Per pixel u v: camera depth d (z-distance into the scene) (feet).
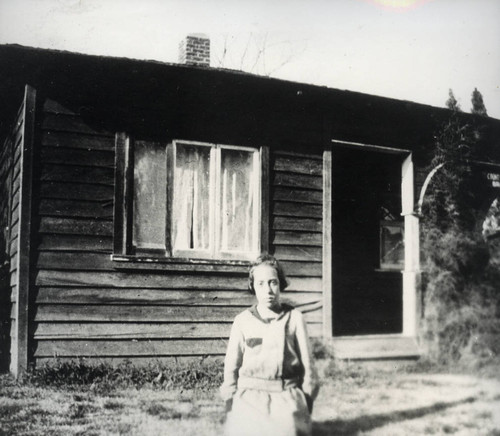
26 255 23.02
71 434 14.92
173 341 24.98
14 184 27.27
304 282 27.84
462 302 31.32
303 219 28.32
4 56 23.04
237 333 12.11
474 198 34.27
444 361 28.35
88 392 19.99
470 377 24.90
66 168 24.12
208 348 25.46
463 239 32.53
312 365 11.89
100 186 24.61
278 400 11.37
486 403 19.71
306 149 28.86
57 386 20.86
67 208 23.95
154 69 25.18
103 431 15.19
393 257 37.63
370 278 39.42
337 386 22.30
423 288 30.55
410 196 31.78
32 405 18.02
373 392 21.31
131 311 24.47
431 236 31.63
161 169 25.84
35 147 23.72
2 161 33.83
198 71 25.73
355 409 18.47
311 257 28.17
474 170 34.17
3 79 24.67
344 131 30.04
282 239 27.78
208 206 26.63
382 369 26.40
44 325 23.11
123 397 19.30
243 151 27.63
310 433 11.47
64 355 23.17
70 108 24.47
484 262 33.04
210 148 26.91
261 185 27.48
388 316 39.47
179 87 26.40
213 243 26.50
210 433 15.01
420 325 29.99
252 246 27.22
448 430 16.22
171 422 16.07
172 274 25.31
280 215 27.89
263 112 28.07
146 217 25.39
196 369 23.52
